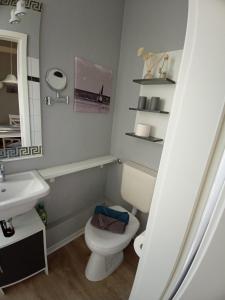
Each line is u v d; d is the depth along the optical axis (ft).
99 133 6.12
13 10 3.43
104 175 6.91
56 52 4.43
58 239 6.02
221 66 1.18
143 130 5.14
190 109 1.39
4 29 3.60
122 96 5.96
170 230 1.70
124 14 5.48
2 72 3.81
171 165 1.59
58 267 5.33
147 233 2.01
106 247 4.38
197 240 1.40
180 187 1.54
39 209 5.11
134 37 5.34
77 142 5.59
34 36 3.97
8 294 4.51
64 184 5.68
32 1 3.76
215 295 1.63
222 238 1.26
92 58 5.15
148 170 5.45
